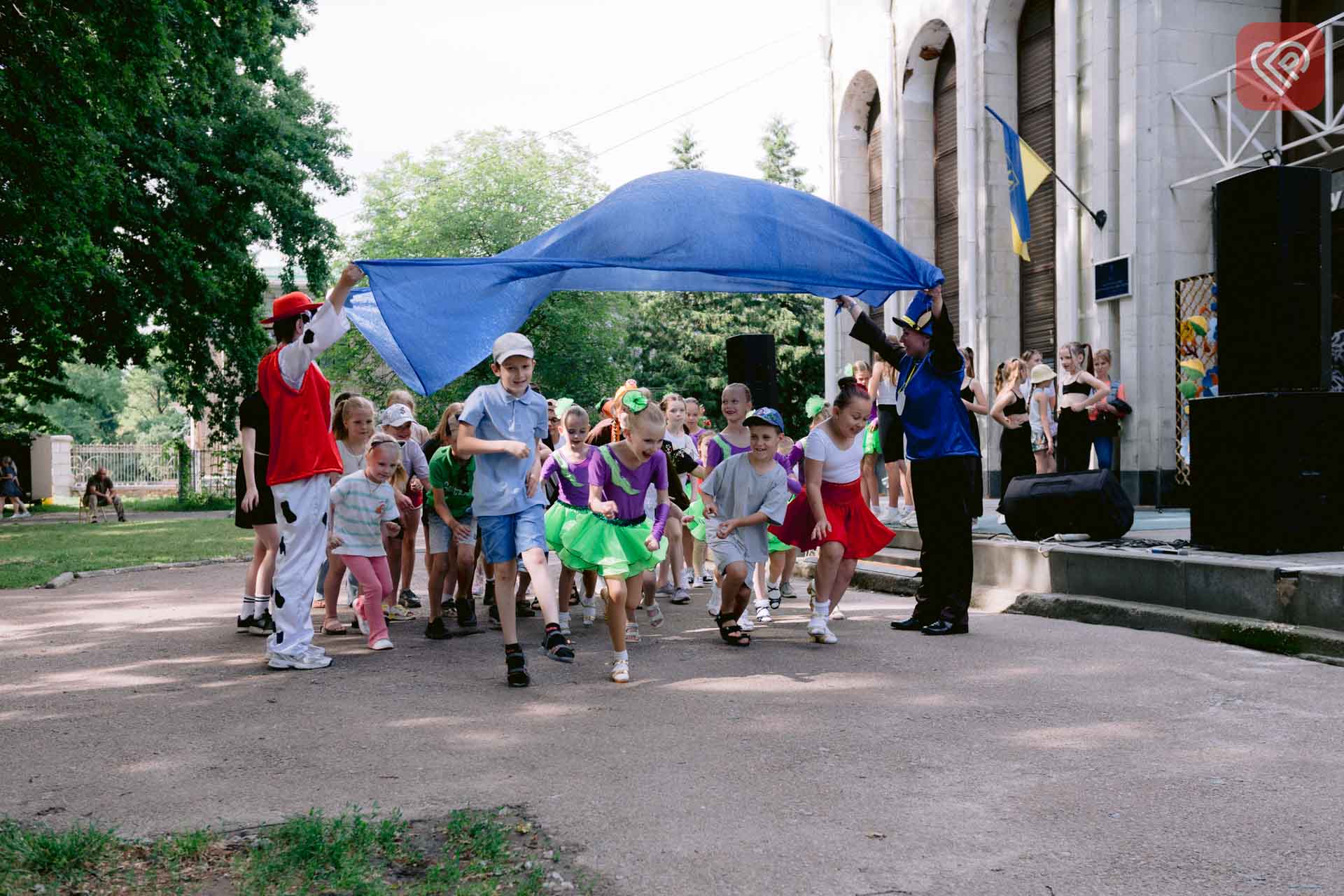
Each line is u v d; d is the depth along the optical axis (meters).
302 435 6.15
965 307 17.38
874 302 7.85
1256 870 2.97
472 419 5.74
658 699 5.23
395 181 43.91
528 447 5.89
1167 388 13.12
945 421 7.03
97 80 15.98
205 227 25.19
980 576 8.77
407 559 8.89
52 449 39.84
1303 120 11.81
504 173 43.09
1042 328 16.72
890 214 20.09
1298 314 6.85
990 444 16.95
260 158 25.67
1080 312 14.50
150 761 4.20
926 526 7.09
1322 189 6.91
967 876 2.96
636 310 48.84
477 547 8.23
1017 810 3.50
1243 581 6.39
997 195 17.06
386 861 3.09
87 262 19.72
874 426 11.25
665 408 8.93
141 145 23.38
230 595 10.11
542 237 6.77
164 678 5.89
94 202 18.31
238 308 27.03
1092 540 8.22
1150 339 13.21
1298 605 6.05
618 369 45.47
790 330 47.22
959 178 17.58
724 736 4.48
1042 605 7.73
